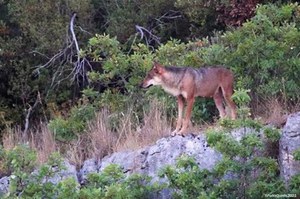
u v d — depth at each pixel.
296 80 25.70
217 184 20.52
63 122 27.42
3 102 34.66
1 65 34.09
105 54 28.92
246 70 26.20
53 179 23.77
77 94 33.94
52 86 33.88
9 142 28.56
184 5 33.16
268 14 27.73
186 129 24.20
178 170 21.39
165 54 28.48
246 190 20.12
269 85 25.30
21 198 20.08
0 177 24.31
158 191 21.41
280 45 25.77
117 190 19.98
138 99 27.97
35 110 33.88
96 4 35.75
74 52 34.03
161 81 24.11
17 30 35.78
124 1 34.88
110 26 34.31
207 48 27.83
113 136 26.09
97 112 28.14
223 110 24.67
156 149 23.61
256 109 25.14
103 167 24.45
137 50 29.19
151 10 34.41
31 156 20.88
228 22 32.16
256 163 20.33
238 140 21.59
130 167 23.78
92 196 20.00
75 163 25.14
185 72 24.09
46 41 33.66
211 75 24.34
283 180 20.72
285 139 21.53
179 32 34.88
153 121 25.84
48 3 34.09
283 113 24.55
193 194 20.08
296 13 28.33
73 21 34.28
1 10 36.09
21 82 34.25
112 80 30.73
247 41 25.83
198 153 22.91
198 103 26.06
